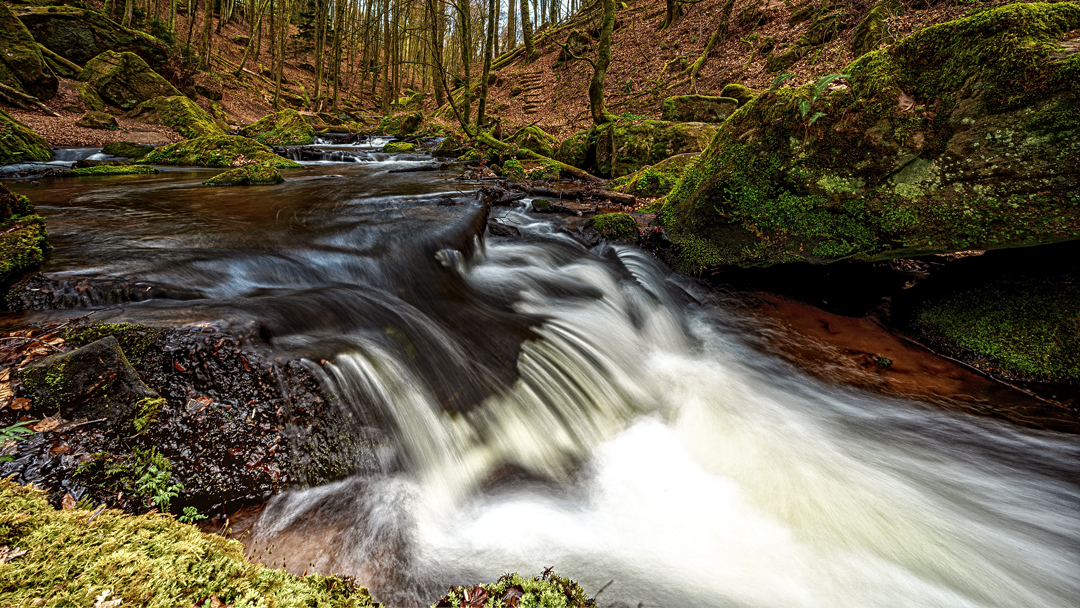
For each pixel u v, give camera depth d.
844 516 2.79
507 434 3.21
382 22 33.41
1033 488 3.08
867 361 4.66
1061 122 3.70
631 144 11.66
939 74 4.36
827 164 5.02
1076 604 2.29
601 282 5.91
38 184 9.02
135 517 1.67
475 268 5.82
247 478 2.29
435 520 2.49
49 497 1.82
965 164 4.22
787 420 3.80
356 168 13.16
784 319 5.58
